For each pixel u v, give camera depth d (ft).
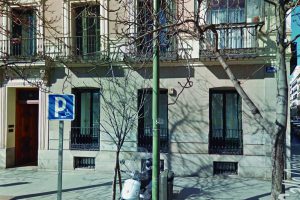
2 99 55.21
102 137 51.24
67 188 41.45
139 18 37.40
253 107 24.08
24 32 53.88
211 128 49.39
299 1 25.58
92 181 45.27
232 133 49.01
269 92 46.65
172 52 47.47
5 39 52.06
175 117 49.26
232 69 48.03
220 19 49.06
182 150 48.91
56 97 25.62
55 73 53.42
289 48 43.86
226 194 38.11
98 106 53.01
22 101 57.57
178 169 48.80
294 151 78.43
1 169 54.19
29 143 59.36
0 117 55.36
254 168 46.88
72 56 50.57
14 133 56.90
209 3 36.81
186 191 39.52
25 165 57.00
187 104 49.06
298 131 136.87
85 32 53.36
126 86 49.32
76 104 53.47
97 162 51.34
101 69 51.60
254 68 47.39
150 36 41.52
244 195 37.65
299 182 23.32
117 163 30.04
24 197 37.37
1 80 54.90
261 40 46.98
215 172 48.52
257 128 46.91
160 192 32.73
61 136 25.48
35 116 59.57
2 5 32.22
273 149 23.82
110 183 44.01
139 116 46.70
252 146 47.09
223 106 49.55
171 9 35.86
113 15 50.80
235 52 46.24
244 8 48.65
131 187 28.96
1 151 55.16
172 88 49.37
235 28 47.01
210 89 48.98
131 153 49.70
